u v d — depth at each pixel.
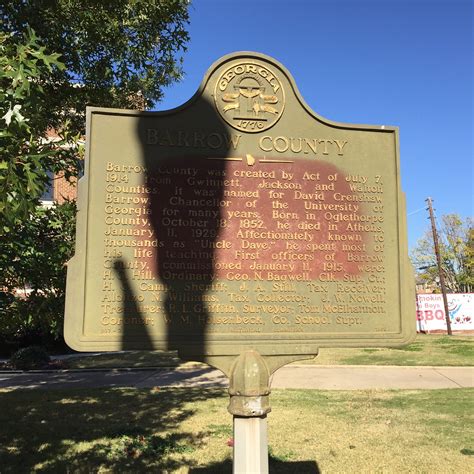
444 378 12.12
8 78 3.76
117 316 3.69
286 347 3.83
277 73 4.12
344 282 4.01
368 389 10.62
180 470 5.42
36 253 4.91
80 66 7.24
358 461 5.70
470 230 50.31
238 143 4.03
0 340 17.95
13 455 5.95
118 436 6.76
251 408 3.51
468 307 33.91
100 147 3.85
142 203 3.85
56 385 11.70
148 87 8.93
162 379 12.65
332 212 4.08
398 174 4.20
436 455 5.89
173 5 7.87
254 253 3.93
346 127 4.16
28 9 6.31
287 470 5.40
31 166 3.64
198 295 3.81
